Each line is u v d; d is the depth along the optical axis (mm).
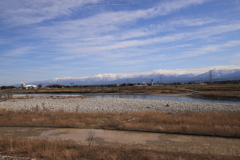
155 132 13305
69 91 108625
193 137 11984
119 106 36094
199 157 8000
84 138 11961
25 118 18406
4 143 9672
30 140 9938
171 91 89125
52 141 10094
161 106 35312
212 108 32344
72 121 16688
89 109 31531
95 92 101875
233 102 45562
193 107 33750
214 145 10328
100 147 9367
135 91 96188
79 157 7891
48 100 52312
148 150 9078
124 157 7891
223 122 15133
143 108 32531
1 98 59531
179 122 15906
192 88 97438
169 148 9781
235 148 9820
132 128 14078
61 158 7703
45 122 16359
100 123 16391
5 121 17125
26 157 7980
